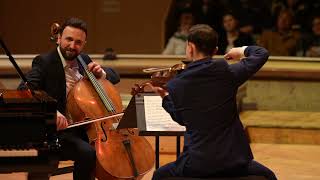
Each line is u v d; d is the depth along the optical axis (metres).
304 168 12.59
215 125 7.91
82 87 9.84
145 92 9.18
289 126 14.28
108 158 9.29
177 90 7.97
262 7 18.77
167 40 21.16
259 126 14.33
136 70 14.53
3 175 11.63
